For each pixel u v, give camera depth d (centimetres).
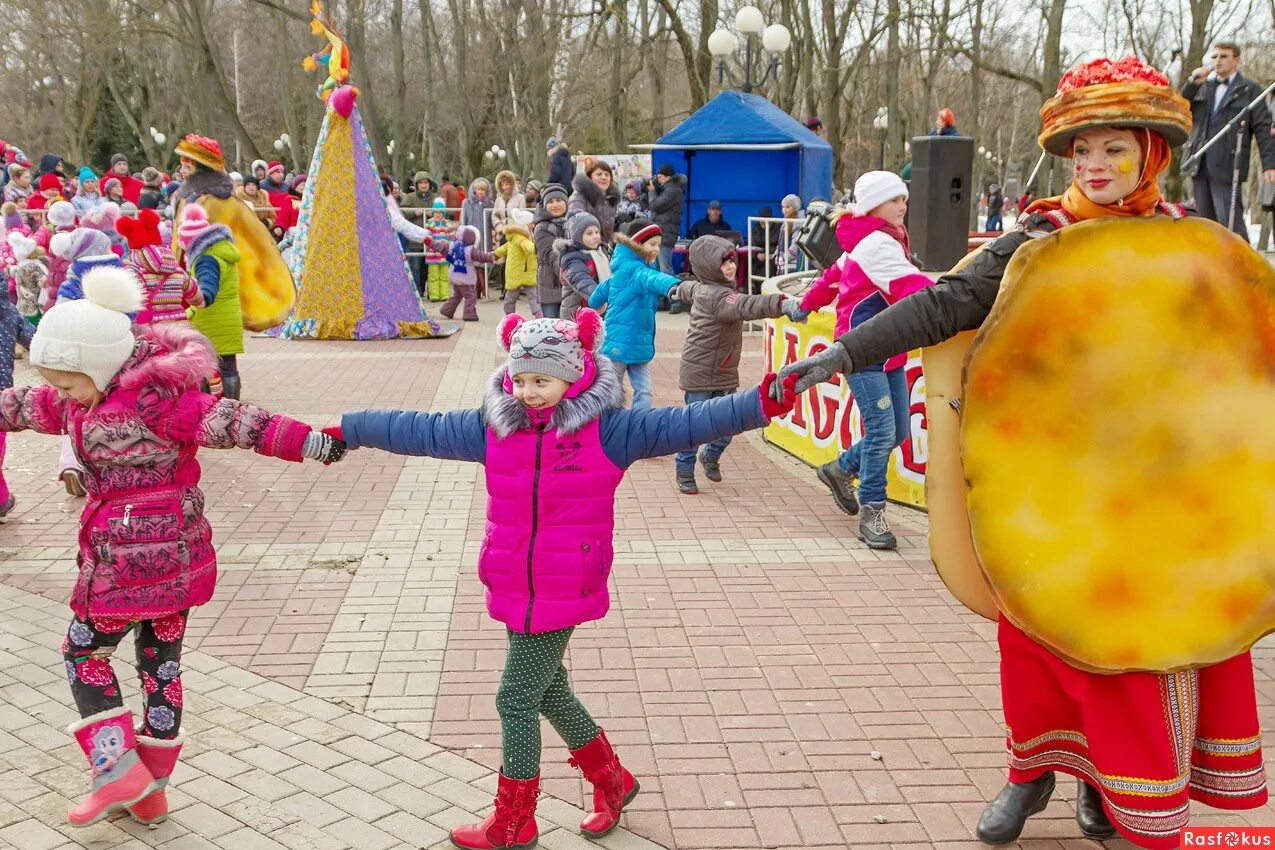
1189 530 299
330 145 1386
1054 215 307
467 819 355
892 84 3183
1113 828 345
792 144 1911
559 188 1214
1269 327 299
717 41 2088
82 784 377
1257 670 473
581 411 313
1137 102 283
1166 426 298
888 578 579
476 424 328
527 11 3597
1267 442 301
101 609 337
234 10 4366
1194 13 2475
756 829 351
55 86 4581
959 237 965
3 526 662
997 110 5478
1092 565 299
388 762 390
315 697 439
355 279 1411
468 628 508
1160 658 295
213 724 416
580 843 342
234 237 1027
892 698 441
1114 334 296
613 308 780
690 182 2016
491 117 4022
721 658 479
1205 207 938
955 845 343
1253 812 358
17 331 676
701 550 625
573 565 319
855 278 597
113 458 335
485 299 1948
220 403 335
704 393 727
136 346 341
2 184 2139
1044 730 326
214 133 3422
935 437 319
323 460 333
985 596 325
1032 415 298
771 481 777
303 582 566
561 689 342
